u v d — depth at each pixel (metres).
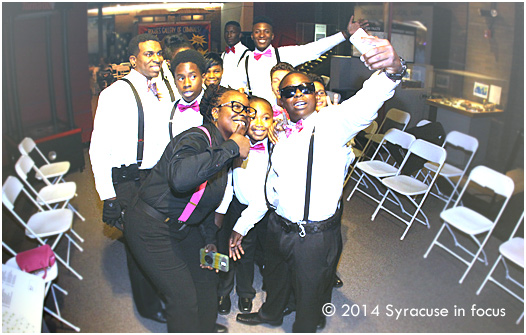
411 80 3.02
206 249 2.03
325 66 3.21
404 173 3.06
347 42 3.13
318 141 1.76
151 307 2.37
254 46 3.16
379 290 2.56
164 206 1.79
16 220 2.82
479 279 2.64
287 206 1.83
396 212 3.05
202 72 2.31
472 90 2.98
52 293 2.47
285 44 3.33
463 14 2.95
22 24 2.76
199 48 3.25
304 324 2.05
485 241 2.60
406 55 3.01
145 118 2.32
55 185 2.89
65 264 2.66
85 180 3.02
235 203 2.16
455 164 3.00
